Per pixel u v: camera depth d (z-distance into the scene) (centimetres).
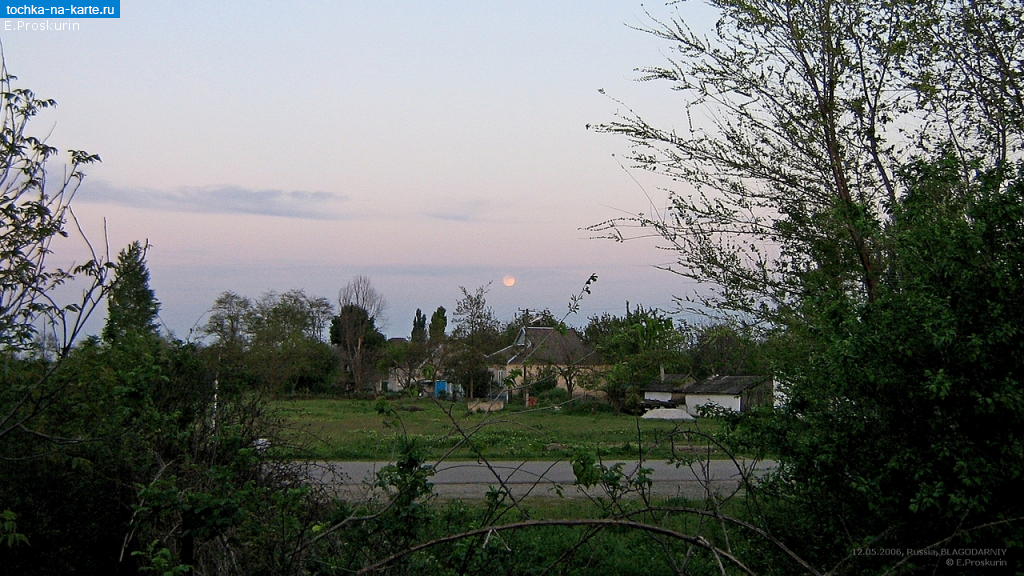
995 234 484
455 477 1404
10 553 584
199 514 437
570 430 2183
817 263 765
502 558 451
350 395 3588
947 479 461
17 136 538
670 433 533
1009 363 466
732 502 786
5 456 584
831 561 520
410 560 454
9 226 513
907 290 514
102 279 502
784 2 808
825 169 798
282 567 448
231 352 756
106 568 651
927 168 538
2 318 509
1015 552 455
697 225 812
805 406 554
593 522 379
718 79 822
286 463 683
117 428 598
